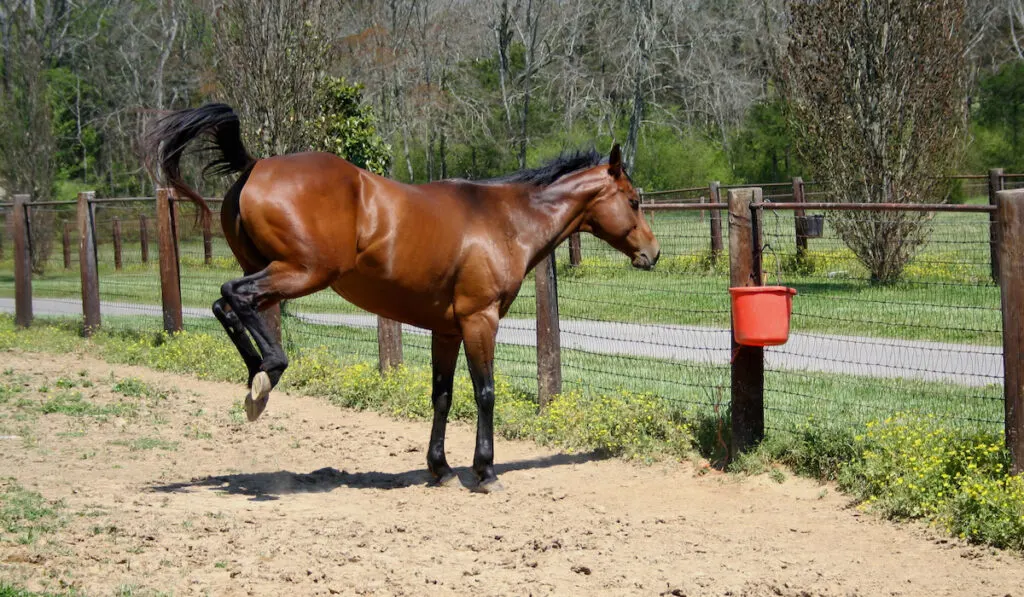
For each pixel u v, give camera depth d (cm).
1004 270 606
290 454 810
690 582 501
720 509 650
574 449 818
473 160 5066
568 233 738
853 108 1666
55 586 453
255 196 598
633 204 757
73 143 5497
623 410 830
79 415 920
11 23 4591
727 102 4597
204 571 494
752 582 502
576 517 631
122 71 5525
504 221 694
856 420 793
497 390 958
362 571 506
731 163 4588
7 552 496
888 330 1218
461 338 718
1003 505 564
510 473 754
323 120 1722
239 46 1673
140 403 994
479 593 479
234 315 599
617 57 4769
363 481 730
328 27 1745
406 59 4803
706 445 779
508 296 697
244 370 1138
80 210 1442
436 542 566
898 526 600
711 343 1248
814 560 544
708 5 5200
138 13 5522
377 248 628
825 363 1088
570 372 1083
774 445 733
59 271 2736
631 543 572
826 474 693
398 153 5138
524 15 5178
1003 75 4934
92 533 540
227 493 670
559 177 732
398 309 670
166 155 613
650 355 1175
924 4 1647
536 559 535
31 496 612
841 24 1683
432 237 649
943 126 1675
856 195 1669
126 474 712
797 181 1747
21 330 1529
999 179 1811
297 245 597
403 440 860
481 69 5259
